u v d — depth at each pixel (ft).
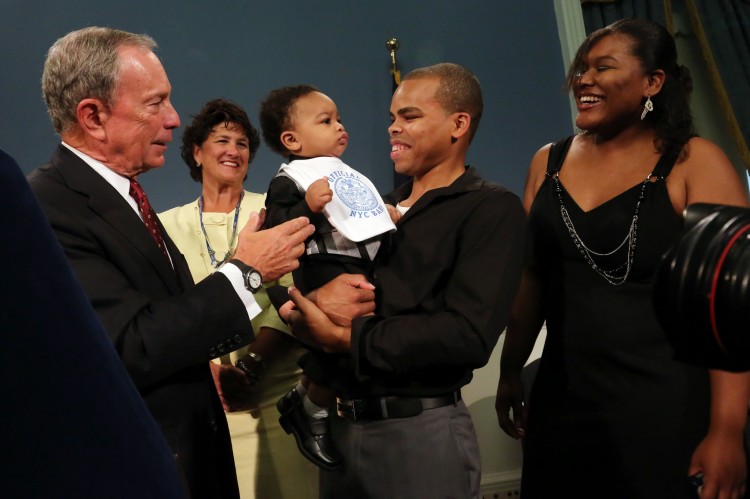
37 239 1.53
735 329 1.68
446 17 14.57
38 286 1.52
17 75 13.56
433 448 5.66
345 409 5.97
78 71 5.30
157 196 13.41
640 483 6.23
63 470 1.54
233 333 5.22
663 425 6.19
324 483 6.45
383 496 5.71
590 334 6.59
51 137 13.60
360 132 14.06
